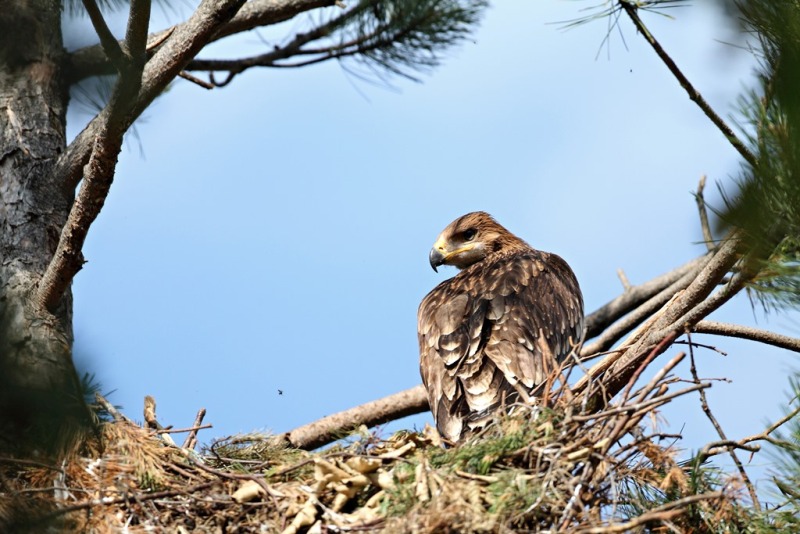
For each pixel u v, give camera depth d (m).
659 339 11.41
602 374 12.01
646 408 9.82
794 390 10.49
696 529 10.31
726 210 10.31
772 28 10.07
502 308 13.37
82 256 11.54
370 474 10.35
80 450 10.85
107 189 10.98
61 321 12.71
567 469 9.74
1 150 13.16
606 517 9.72
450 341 12.96
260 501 10.41
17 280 12.20
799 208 9.84
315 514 10.10
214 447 11.91
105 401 11.45
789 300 10.45
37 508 10.07
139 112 11.45
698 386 9.76
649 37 11.55
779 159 9.80
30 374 10.45
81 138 13.09
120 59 10.18
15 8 14.00
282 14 14.27
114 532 10.02
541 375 12.63
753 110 10.04
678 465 10.62
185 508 10.34
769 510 10.30
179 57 11.25
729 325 12.72
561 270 14.93
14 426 10.24
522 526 9.43
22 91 13.70
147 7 9.91
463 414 12.32
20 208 12.83
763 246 10.25
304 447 14.85
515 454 10.14
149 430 11.31
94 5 9.84
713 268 11.07
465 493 9.66
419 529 9.32
